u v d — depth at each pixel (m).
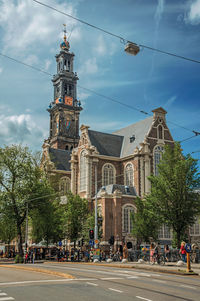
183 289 16.81
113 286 17.23
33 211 59.28
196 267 31.53
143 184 68.56
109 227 61.28
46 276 22.50
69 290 15.76
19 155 58.12
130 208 64.69
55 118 124.62
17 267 33.62
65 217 59.16
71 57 132.12
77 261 49.09
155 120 73.88
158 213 44.72
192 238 67.50
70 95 126.75
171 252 40.25
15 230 71.94
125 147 77.62
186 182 44.50
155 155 71.94
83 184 73.00
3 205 55.50
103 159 73.81
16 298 13.59
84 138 75.38
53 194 59.47
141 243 62.00
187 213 43.62
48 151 91.38
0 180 56.81
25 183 57.09
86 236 59.78
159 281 19.94
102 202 63.06
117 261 44.72
